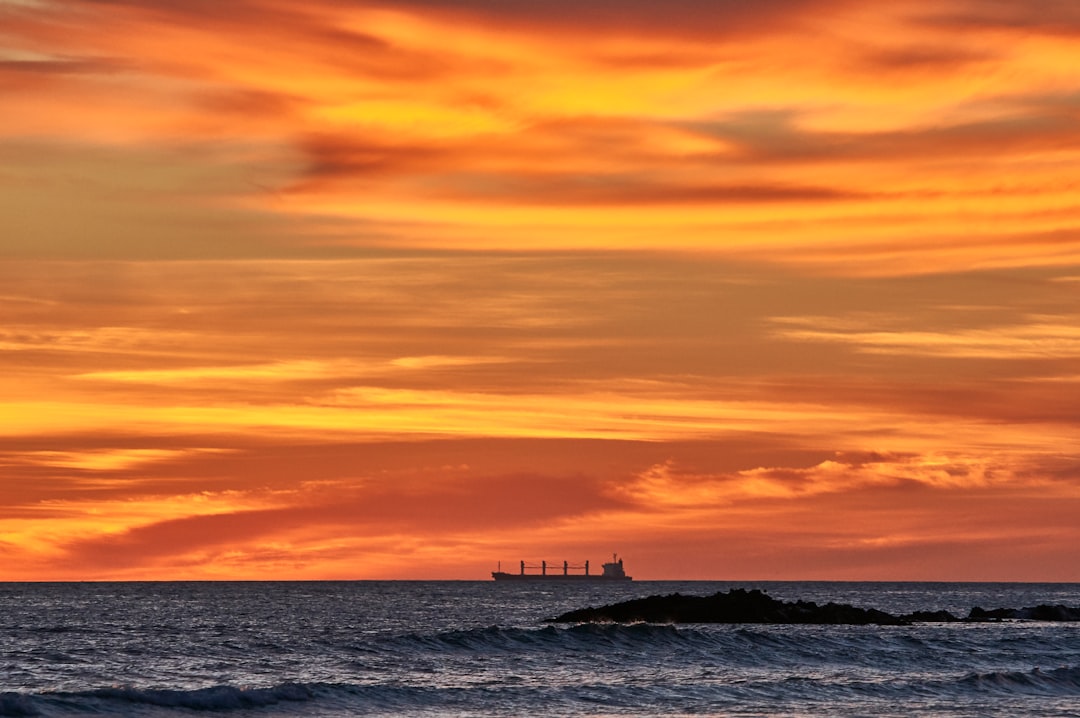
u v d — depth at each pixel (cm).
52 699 9250
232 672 12119
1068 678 12588
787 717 9994
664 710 10225
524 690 10931
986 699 11356
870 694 11406
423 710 9950
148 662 12975
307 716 9606
